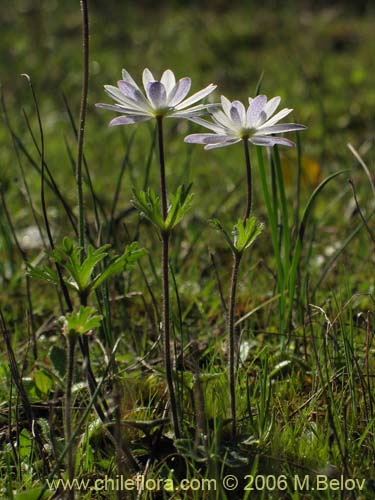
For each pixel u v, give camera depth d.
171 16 13.46
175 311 3.83
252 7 13.71
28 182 6.14
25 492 2.29
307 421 2.73
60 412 2.99
